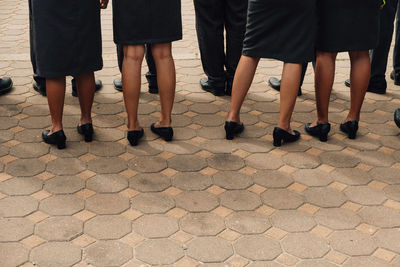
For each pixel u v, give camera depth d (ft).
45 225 10.15
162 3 12.10
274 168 12.25
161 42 12.41
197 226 10.25
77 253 9.46
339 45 12.57
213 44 15.24
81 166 12.14
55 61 12.02
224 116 14.79
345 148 13.20
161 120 13.37
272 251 9.63
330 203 11.03
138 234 9.99
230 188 11.47
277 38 12.33
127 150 12.89
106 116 14.60
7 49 19.98
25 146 12.91
